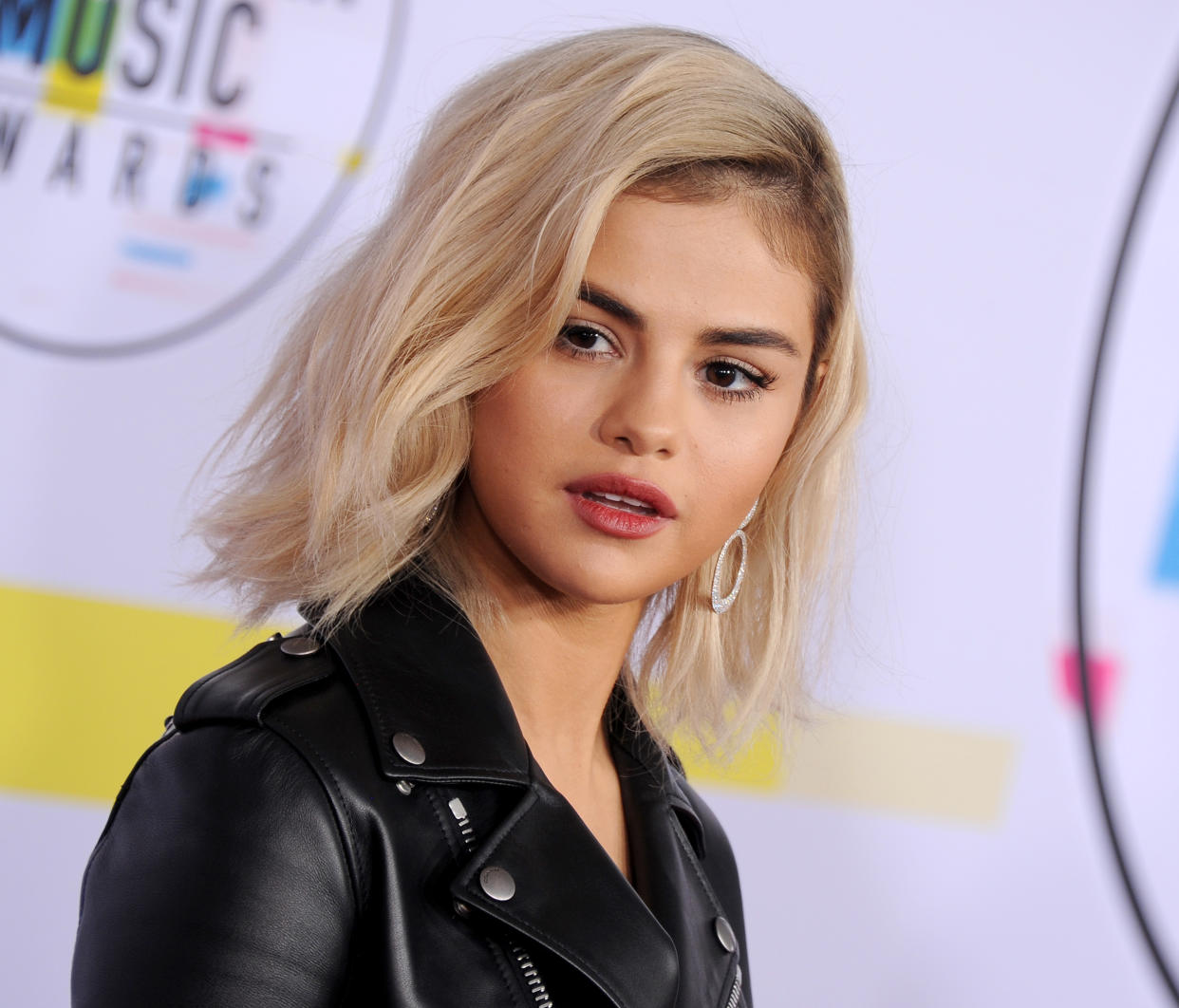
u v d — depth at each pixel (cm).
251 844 208
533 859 241
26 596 552
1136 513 586
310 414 283
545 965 237
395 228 276
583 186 241
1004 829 593
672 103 248
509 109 265
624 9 559
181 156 550
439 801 238
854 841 592
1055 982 593
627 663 331
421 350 257
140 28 548
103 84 547
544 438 248
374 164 549
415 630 259
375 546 256
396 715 238
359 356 263
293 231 548
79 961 211
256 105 549
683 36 273
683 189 247
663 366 246
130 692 560
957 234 578
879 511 572
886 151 573
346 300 284
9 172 542
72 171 546
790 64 567
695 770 586
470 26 554
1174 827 588
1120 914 593
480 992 225
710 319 245
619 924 245
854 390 326
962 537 582
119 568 556
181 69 549
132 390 552
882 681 579
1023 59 580
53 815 558
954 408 579
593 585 251
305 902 209
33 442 549
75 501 553
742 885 588
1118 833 590
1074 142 583
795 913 590
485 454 255
